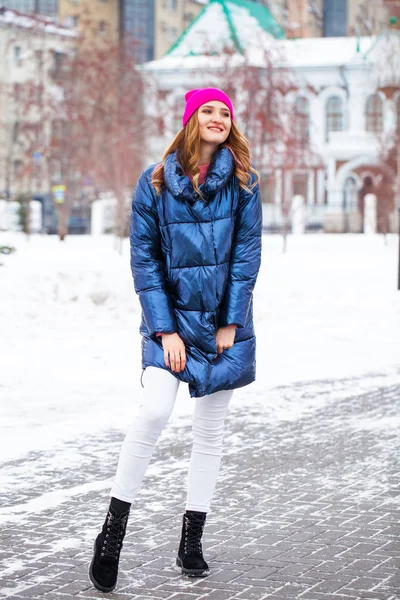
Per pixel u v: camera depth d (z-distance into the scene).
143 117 60.81
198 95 5.89
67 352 15.16
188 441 9.48
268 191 73.50
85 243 49.56
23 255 35.53
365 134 84.06
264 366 14.34
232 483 8.08
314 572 5.95
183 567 5.92
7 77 89.50
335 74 88.12
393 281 27.19
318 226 81.50
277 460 8.88
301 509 7.33
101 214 67.75
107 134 56.09
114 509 5.71
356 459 8.94
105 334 16.97
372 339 17.30
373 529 6.82
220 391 6.02
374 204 67.75
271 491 7.84
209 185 5.77
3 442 9.44
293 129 61.84
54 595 5.58
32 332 16.75
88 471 8.40
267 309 20.64
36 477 8.20
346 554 6.28
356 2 134.25
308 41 90.94
